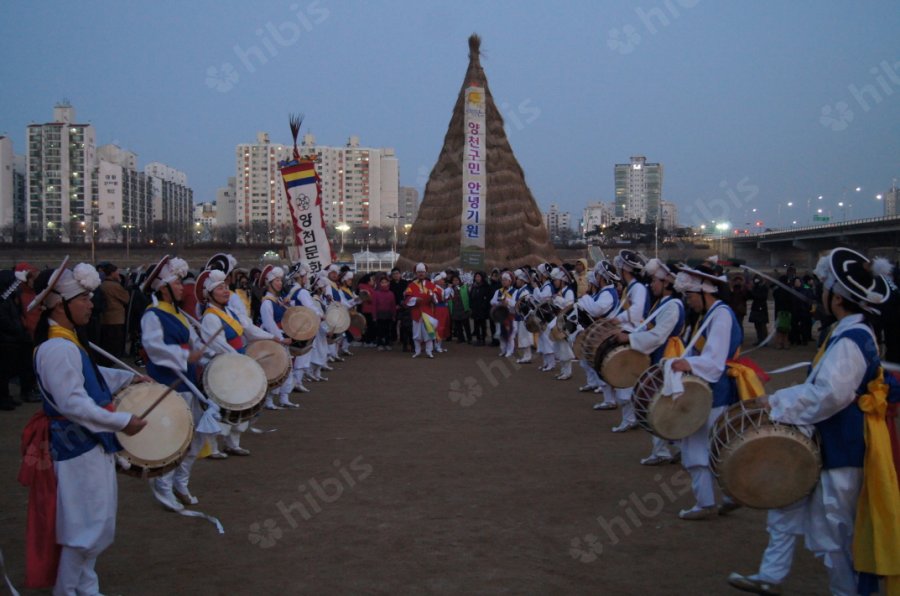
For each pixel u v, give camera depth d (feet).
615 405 37.55
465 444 29.94
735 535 19.74
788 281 67.87
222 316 26.96
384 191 400.06
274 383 28.32
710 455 15.85
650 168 390.63
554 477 25.07
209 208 577.43
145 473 16.14
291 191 55.67
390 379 48.80
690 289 20.61
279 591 16.17
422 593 16.06
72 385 14.29
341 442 30.35
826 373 14.08
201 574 17.13
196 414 22.27
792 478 14.88
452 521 20.67
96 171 353.51
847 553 14.69
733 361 20.22
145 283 21.79
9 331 37.55
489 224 95.25
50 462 14.61
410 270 98.58
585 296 37.04
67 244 191.01
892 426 14.42
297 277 45.57
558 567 17.51
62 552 14.61
